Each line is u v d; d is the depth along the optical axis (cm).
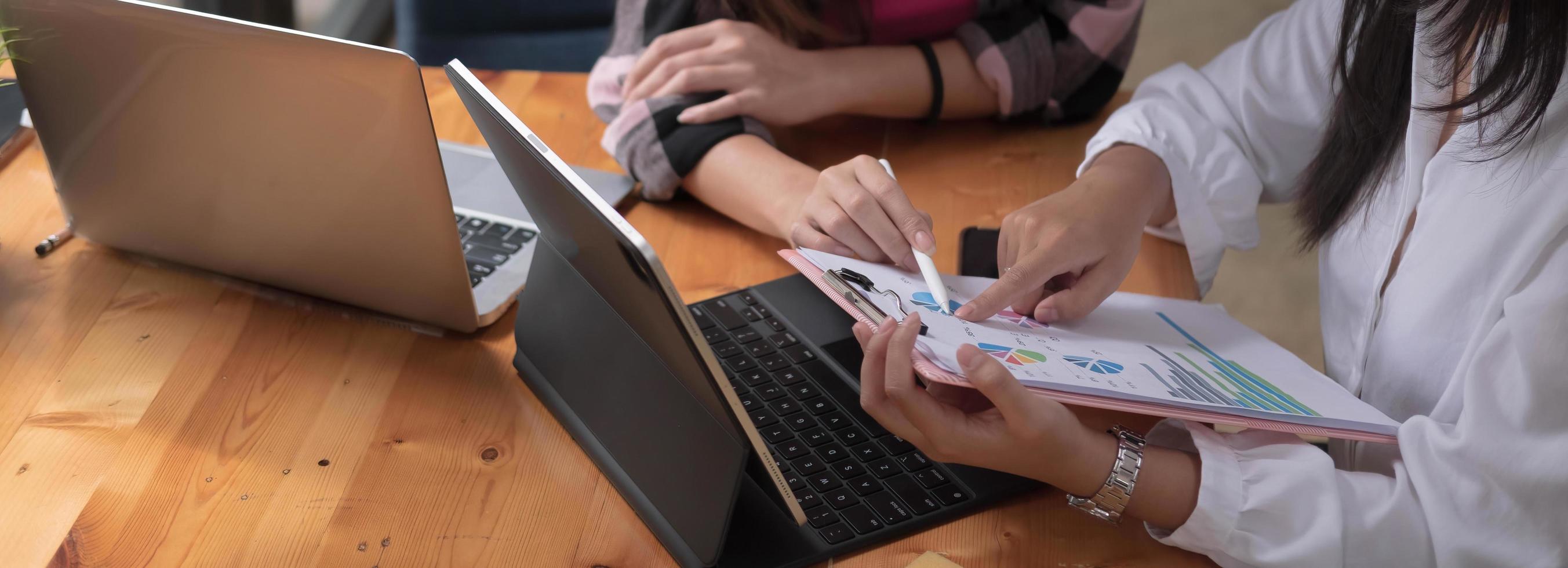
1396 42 78
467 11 167
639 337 65
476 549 62
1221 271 232
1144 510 66
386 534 63
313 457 69
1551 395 61
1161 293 93
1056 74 120
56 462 68
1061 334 73
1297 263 234
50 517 63
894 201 80
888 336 62
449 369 79
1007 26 119
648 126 104
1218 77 106
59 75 79
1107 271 81
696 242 98
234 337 81
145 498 65
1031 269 75
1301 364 76
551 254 75
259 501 65
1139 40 302
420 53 169
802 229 84
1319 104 101
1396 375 82
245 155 76
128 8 71
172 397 74
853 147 115
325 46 67
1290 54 103
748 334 82
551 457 71
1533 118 65
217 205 81
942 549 64
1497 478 63
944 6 121
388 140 70
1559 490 61
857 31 121
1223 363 74
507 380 78
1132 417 75
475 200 98
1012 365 64
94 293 85
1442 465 65
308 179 75
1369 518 65
